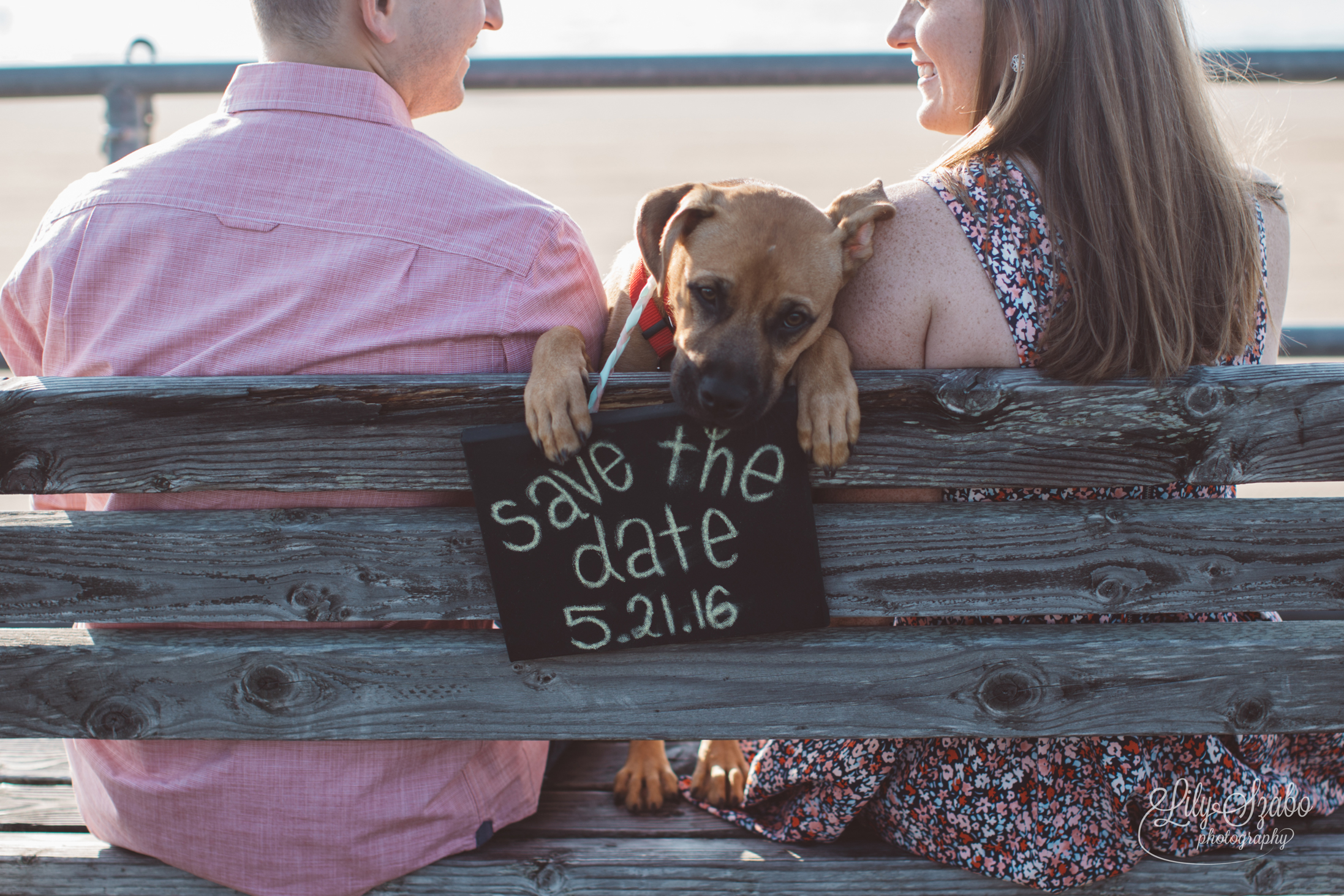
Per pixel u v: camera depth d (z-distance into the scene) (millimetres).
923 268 1824
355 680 1766
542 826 2113
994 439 1672
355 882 1896
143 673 1758
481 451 1625
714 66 3178
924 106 2268
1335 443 1653
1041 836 1868
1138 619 1888
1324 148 15156
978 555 1708
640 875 1924
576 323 1915
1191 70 1846
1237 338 1850
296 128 1780
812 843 2006
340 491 1757
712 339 2004
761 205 2111
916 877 1921
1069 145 1764
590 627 1709
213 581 1723
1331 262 9070
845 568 1729
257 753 1827
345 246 1737
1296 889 1902
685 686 1771
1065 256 1746
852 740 1888
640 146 16250
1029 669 1750
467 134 17484
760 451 1662
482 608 1739
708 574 1700
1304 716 1763
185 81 3146
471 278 1761
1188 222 1776
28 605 1726
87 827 2090
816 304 2000
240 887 1897
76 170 13539
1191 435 1657
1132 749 1858
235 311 1735
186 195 1746
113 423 1646
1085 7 1777
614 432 1637
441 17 1990
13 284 1864
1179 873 1896
